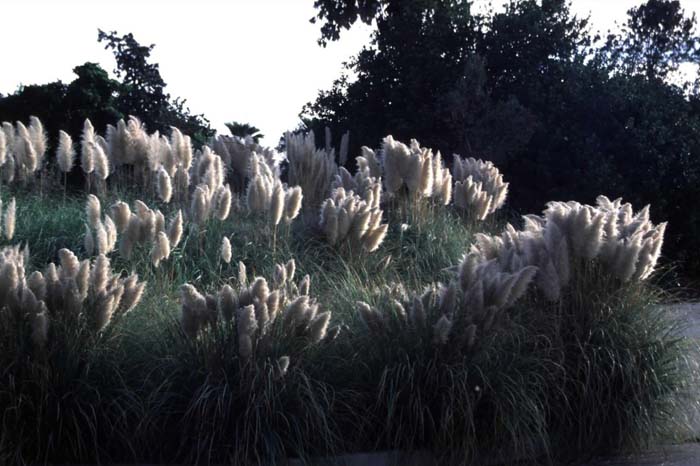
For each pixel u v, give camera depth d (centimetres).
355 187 1279
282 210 1023
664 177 2555
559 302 830
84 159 1137
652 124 2506
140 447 714
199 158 1254
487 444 756
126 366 737
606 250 839
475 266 805
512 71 2686
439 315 786
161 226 898
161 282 907
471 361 766
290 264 829
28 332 702
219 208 1023
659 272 969
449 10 2781
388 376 757
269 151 1446
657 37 3503
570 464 781
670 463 776
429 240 1157
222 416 704
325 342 779
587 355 809
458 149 2527
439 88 2653
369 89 2767
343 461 719
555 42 2653
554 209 858
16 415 684
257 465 696
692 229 2552
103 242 829
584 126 2555
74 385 703
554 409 798
